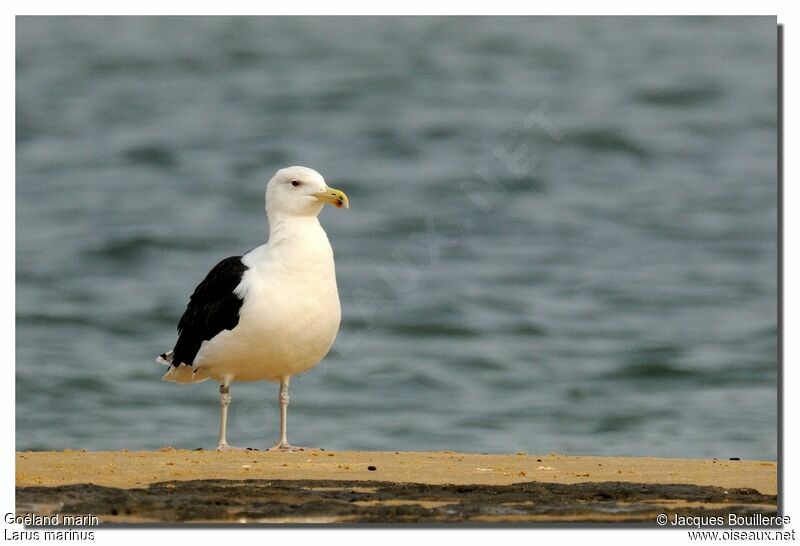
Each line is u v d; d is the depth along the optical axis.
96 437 21.70
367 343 29.25
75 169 44.62
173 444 21.22
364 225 37.69
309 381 25.78
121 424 22.70
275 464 11.54
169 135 48.25
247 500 9.80
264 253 12.96
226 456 12.12
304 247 12.73
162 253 36.06
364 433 22.09
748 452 19.89
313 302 12.75
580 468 11.66
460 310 31.59
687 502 9.98
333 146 46.41
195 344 13.18
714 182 44.31
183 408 23.80
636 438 21.53
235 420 23.00
